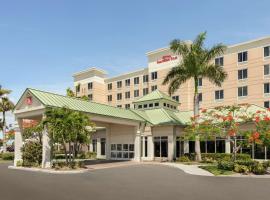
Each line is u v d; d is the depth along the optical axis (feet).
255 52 167.43
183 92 192.54
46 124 85.56
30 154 93.81
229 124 81.92
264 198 40.91
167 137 123.54
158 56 211.20
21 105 98.68
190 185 53.06
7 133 181.06
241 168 72.33
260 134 76.13
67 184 54.19
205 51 111.14
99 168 87.92
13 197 41.01
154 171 78.18
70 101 100.68
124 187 50.57
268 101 160.35
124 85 244.63
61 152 149.79
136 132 122.93
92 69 258.57
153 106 141.59
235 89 173.27
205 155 115.55
